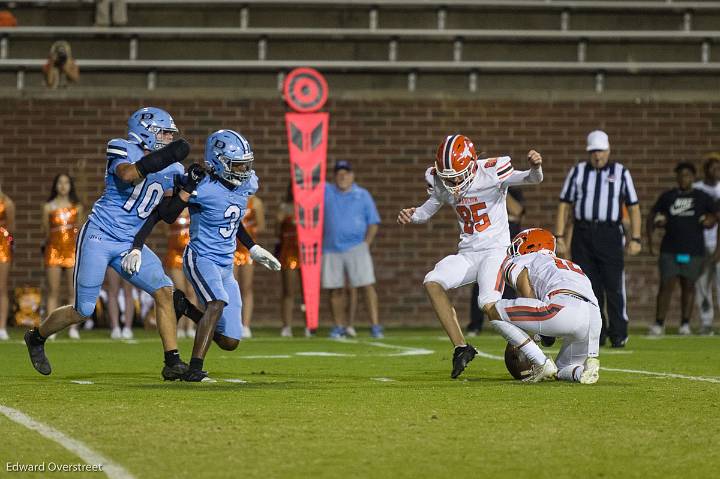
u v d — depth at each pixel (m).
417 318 60.19
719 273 53.12
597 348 26.39
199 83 63.69
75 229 48.38
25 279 58.78
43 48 64.31
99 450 16.73
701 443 17.52
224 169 26.52
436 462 15.88
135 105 59.75
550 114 61.03
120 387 25.45
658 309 52.19
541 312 25.61
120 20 64.38
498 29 66.06
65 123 59.38
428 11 66.00
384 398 23.14
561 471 15.29
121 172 25.42
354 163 60.50
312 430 18.67
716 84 64.94
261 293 59.56
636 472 15.23
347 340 47.06
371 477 14.86
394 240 60.28
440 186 29.12
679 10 66.25
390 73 63.75
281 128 60.22
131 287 49.38
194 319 28.28
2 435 18.06
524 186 60.88
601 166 42.66
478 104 60.97
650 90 64.56
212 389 25.02
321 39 64.75
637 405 22.05
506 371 30.47
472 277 28.61
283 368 31.72
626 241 58.59
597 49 65.62
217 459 16.06
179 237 49.16
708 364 33.47
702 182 54.22
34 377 28.56
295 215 50.62
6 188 59.06
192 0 64.50
